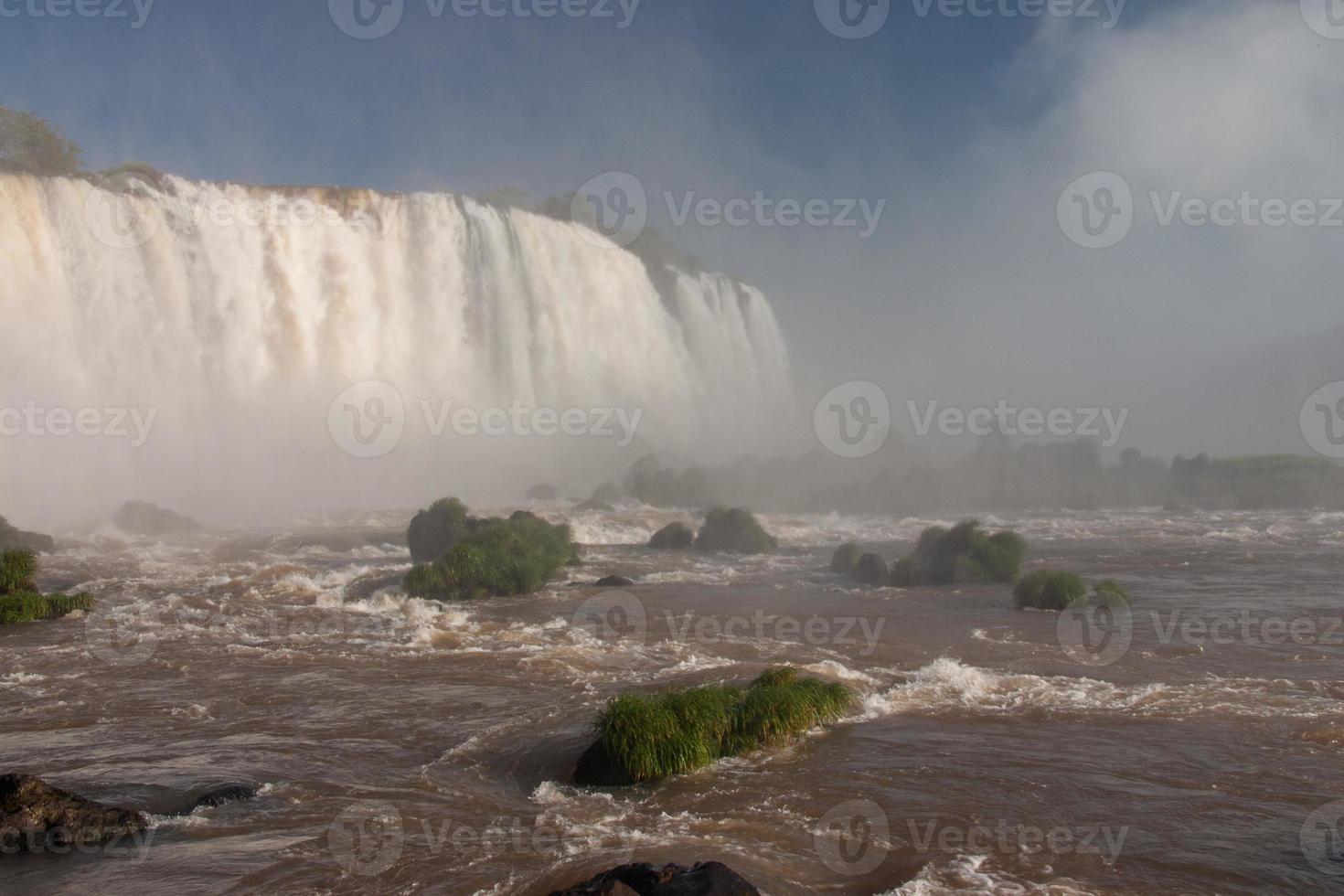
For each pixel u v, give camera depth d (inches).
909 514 2112.5
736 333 3344.0
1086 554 1423.5
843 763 536.7
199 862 419.2
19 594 941.2
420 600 1015.0
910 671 733.9
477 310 2443.4
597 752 524.1
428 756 562.3
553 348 2596.0
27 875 405.7
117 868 413.1
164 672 747.4
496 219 2504.9
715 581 1187.9
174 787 506.6
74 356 1752.0
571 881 400.5
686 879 350.9
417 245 2345.0
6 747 573.3
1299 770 521.7
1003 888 394.9
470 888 397.7
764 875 404.2
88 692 690.8
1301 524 1809.8
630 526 1811.0
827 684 634.2
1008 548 1187.9
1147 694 663.8
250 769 538.3
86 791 497.4
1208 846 431.5
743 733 561.6
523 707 653.3
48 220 1754.4
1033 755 545.6
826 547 1583.4
